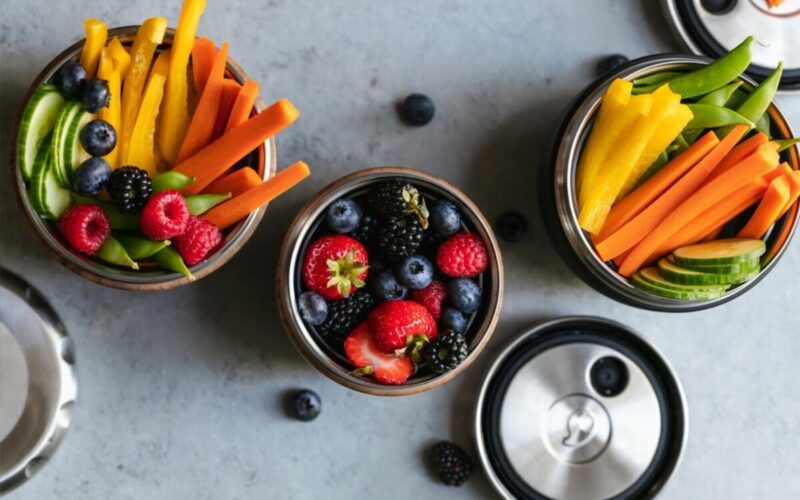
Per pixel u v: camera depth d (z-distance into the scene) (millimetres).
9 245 749
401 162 771
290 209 762
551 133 741
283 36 761
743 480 795
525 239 779
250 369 765
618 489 769
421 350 705
